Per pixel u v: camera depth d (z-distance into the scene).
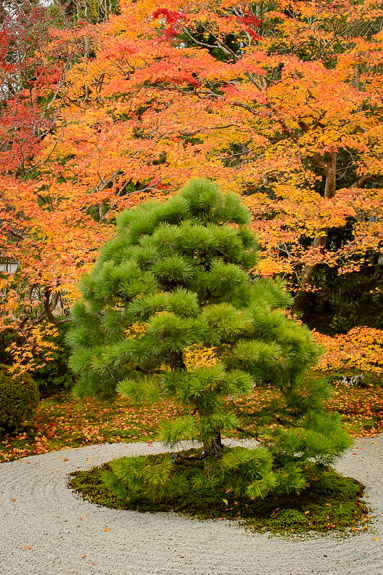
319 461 4.05
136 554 3.25
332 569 3.08
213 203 4.27
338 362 7.07
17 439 6.19
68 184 6.09
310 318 11.76
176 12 8.34
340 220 7.78
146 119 7.07
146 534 3.54
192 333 3.52
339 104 7.46
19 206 5.70
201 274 3.95
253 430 4.39
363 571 3.06
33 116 6.61
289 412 4.30
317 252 7.79
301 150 7.96
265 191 10.42
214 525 3.69
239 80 10.98
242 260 4.36
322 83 7.96
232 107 8.66
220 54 13.46
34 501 4.20
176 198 4.24
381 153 8.89
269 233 7.23
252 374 3.90
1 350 8.23
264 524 3.70
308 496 4.18
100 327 4.23
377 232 7.92
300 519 3.75
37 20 7.75
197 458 4.30
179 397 3.62
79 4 11.45
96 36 8.80
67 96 9.27
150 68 7.49
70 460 5.43
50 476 4.88
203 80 9.00
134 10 9.31
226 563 3.14
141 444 6.08
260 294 4.34
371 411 7.68
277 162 7.45
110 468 5.00
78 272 5.21
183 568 3.08
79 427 6.84
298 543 3.41
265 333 3.90
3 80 7.79
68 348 8.70
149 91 8.12
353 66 9.96
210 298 4.17
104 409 7.75
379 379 9.06
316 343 4.17
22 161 6.46
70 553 3.26
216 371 3.52
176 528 3.64
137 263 3.93
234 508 3.95
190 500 4.09
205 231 3.89
